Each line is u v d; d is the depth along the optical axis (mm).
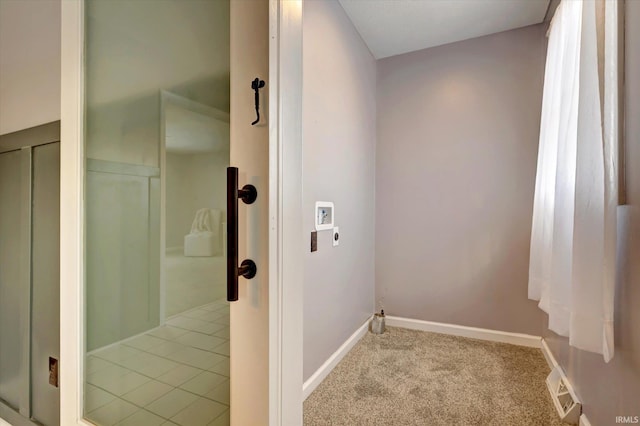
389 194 2826
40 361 1508
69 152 1173
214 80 937
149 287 1063
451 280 2613
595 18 1202
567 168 1435
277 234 768
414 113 2746
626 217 1100
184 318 992
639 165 1029
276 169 771
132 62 1115
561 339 1802
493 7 2180
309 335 1787
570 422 1487
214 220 931
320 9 1902
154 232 1058
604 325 1126
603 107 1162
